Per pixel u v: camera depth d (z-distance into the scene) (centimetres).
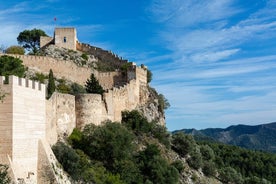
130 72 10250
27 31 14862
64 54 12188
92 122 7150
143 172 7262
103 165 6594
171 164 8588
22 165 4200
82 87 10038
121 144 6919
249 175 16125
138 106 10044
